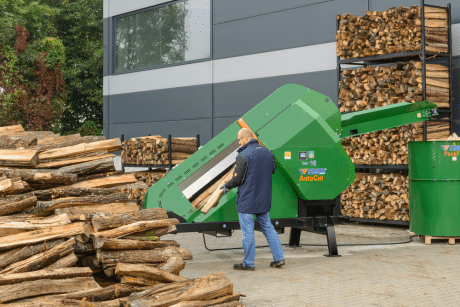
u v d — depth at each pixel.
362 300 4.79
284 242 8.56
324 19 11.70
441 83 9.32
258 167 6.14
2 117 21.09
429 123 9.27
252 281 5.62
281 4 12.57
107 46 17.41
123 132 16.89
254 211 6.15
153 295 4.16
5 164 4.96
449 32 9.35
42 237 4.43
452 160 7.88
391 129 9.55
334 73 11.52
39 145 5.36
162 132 15.59
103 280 4.85
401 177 9.43
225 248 7.98
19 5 29.41
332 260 6.82
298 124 6.91
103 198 5.11
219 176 7.08
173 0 15.34
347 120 7.68
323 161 7.01
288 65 12.43
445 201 7.88
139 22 16.55
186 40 15.05
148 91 16.03
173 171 6.85
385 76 9.57
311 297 4.91
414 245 8.00
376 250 7.57
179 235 9.43
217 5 14.04
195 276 5.91
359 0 10.98
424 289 5.19
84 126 29.58
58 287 4.07
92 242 4.79
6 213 4.62
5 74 22.11
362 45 10.02
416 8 9.05
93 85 32.34
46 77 25.66
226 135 6.99
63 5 32.94
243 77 13.44
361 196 10.04
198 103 14.55
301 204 7.09
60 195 4.96
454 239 8.02
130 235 4.92
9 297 3.78
